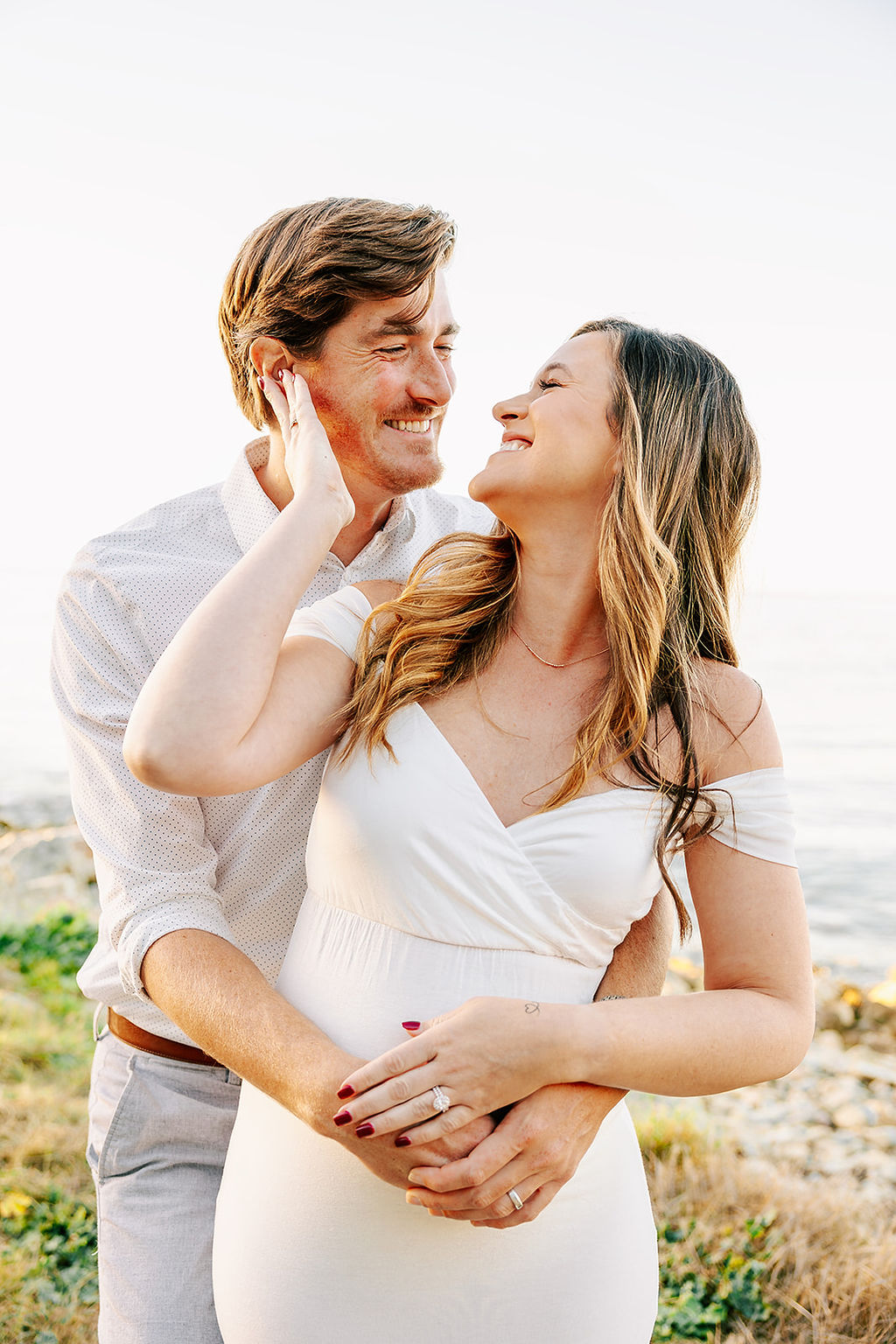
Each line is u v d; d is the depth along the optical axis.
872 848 12.45
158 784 1.47
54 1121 4.21
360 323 2.00
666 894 1.86
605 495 1.65
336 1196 1.53
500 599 1.71
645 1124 4.32
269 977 2.13
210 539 2.16
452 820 1.55
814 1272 3.45
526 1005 1.45
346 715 1.64
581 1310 1.53
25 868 7.58
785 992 1.59
